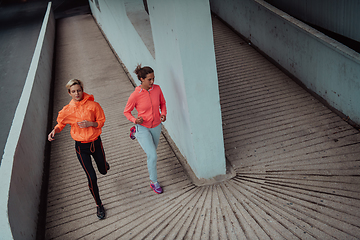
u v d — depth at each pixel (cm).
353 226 321
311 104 562
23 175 366
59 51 1054
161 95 364
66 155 502
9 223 279
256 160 445
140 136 369
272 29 675
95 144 345
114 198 398
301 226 325
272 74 671
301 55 593
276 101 583
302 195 371
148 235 336
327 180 392
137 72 337
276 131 503
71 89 315
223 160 410
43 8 2078
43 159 475
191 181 416
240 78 672
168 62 382
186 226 341
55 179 448
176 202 381
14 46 1454
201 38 322
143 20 570
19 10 2145
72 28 1348
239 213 351
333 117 519
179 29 310
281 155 448
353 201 354
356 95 473
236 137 500
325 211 343
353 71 466
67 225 364
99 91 720
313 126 504
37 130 500
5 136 750
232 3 842
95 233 348
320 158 433
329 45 500
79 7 1852
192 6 304
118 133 550
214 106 366
